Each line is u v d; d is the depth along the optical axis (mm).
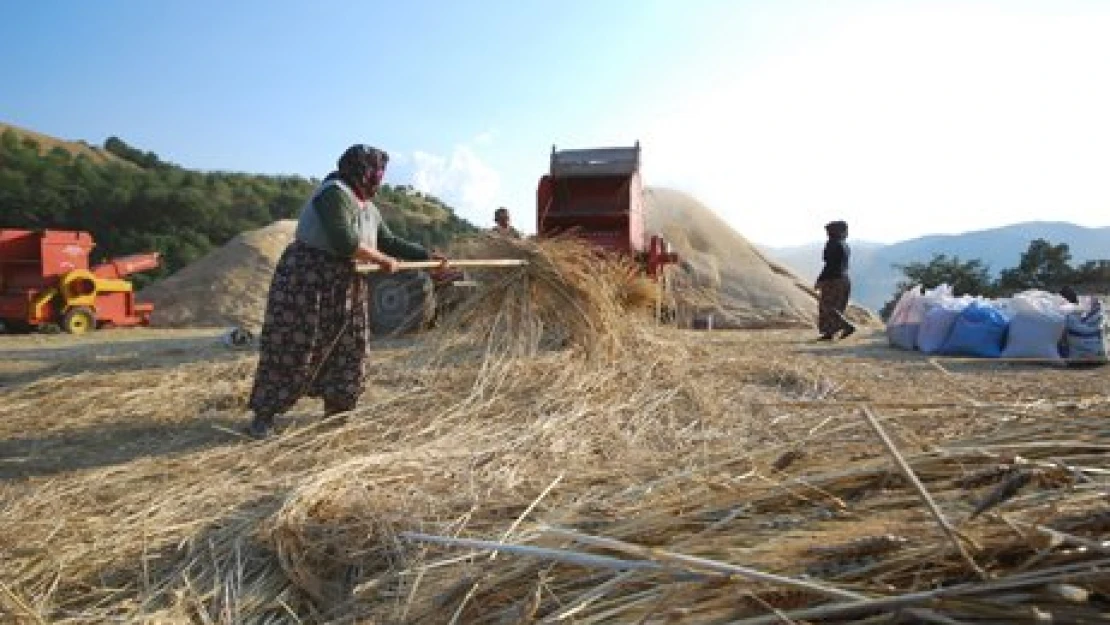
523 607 2031
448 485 3416
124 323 21750
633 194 13578
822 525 1969
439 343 6141
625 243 13109
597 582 2057
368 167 4926
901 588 1639
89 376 7441
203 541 2982
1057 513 1706
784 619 1587
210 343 12633
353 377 4957
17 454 4566
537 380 5453
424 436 4488
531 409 4867
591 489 3182
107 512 3379
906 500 2000
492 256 6090
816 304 20828
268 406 4742
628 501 2686
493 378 5410
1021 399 5602
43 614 2502
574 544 2334
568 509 2709
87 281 20391
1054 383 6730
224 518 3162
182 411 5652
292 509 3055
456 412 4887
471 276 6508
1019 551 1605
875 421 1955
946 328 9797
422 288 9695
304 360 4754
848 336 13344
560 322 6102
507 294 6031
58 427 5238
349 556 2783
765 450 2797
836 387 6055
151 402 5973
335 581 2711
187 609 2559
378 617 2344
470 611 2160
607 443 4160
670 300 8008
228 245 32031
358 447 4383
